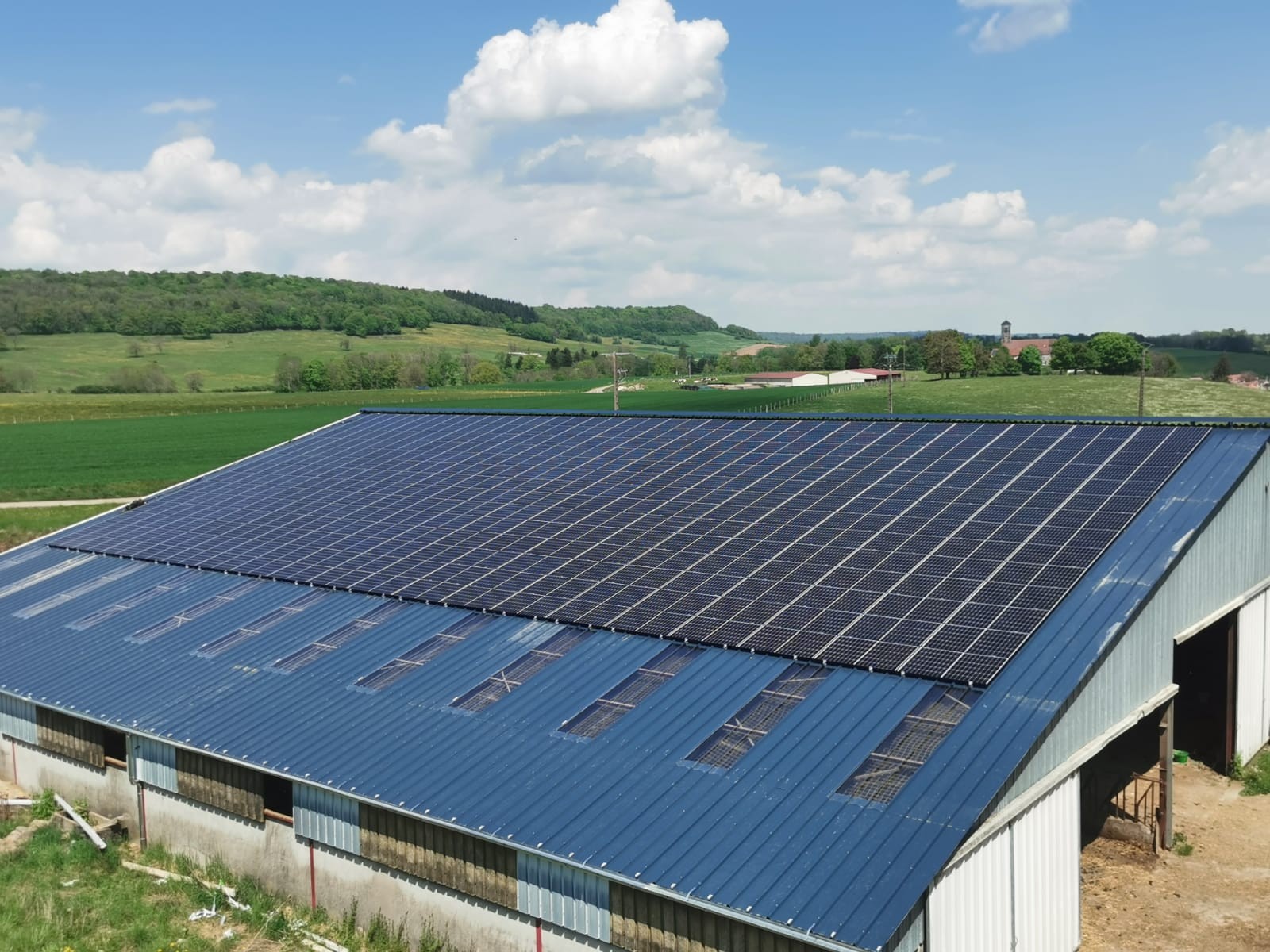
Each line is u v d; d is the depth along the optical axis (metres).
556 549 34.38
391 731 25.92
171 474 100.25
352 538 39.38
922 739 21.19
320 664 29.97
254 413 168.12
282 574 36.81
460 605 31.52
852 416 42.19
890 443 38.31
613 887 20.25
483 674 27.58
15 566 43.91
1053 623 24.16
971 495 32.03
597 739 23.70
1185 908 24.30
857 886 17.88
